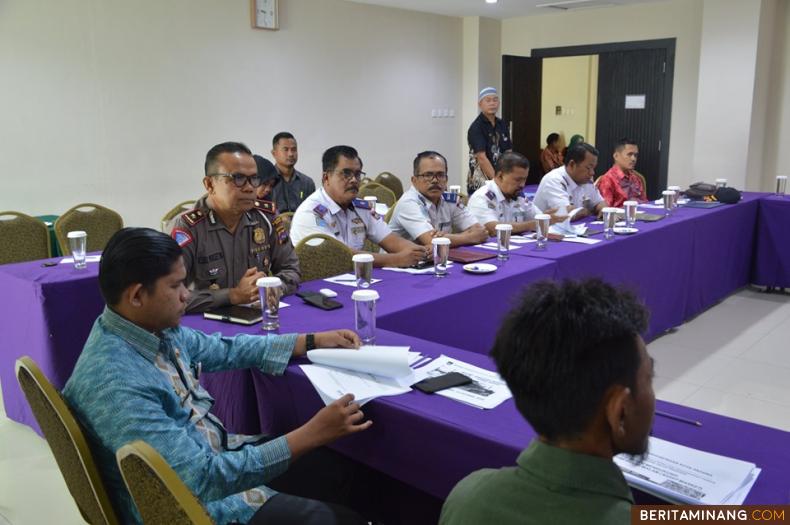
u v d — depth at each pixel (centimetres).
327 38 683
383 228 335
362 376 164
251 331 201
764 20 653
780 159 707
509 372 82
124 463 105
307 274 289
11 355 292
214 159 234
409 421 143
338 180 316
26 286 274
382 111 755
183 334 163
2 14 464
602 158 836
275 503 144
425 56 797
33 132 489
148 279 131
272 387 177
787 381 341
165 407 135
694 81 744
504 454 127
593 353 78
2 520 226
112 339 132
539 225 326
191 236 235
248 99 622
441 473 141
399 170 788
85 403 126
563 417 78
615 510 76
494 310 266
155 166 561
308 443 139
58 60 495
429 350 183
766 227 510
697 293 444
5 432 291
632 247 363
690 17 734
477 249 333
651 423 83
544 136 1033
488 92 596
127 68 533
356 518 141
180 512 98
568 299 82
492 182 405
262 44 625
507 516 78
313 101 680
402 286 256
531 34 854
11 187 484
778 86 696
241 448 160
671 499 106
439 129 834
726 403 315
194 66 576
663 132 777
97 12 511
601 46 801
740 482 109
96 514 131
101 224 430
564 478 78
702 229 436
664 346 396
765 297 505
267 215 255
